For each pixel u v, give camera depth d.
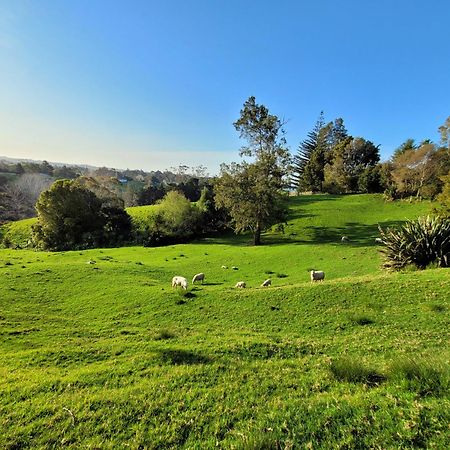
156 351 9.78
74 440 5.41
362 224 54.25
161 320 15.11
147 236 60.06
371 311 12.88
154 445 5.08
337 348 9.48
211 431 5.30
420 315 11.67
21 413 6.25
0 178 121.25
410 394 5.21
